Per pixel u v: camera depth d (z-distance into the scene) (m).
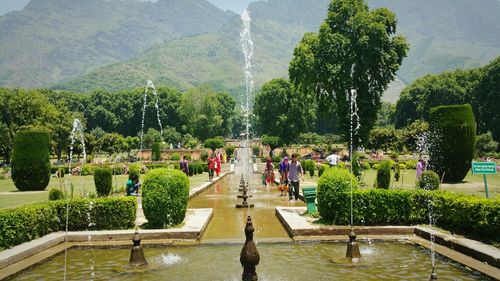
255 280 6.34
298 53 40.22
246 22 21.70
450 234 8.88
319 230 9.52
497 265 6.80
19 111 53.88
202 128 91.25
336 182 10.12
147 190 10.10
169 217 10.11
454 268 7.04
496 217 7.87
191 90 93.75
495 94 53.84
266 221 11.67
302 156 59.75
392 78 37.03
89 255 8.34
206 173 38.34
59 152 57.06
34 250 8.19
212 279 6.62
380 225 10.06
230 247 8.74
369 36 35.75
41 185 20.19
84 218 10.02
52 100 95.56
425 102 66.50
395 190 10.23
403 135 55.06
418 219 10.12
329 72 36.53
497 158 44.09
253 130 111.12
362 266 7.20
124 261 7.81
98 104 100.56
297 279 6.52
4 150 52.44
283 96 73.38
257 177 33.59
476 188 17.77
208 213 12.34
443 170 20.17
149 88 101.62
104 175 15.23
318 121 97.25
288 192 17.70
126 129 100.88
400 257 7.80
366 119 37.47
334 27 38.19
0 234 7.91
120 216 10.09
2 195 17.59
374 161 37.34
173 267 7.32
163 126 100.25
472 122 19.84
